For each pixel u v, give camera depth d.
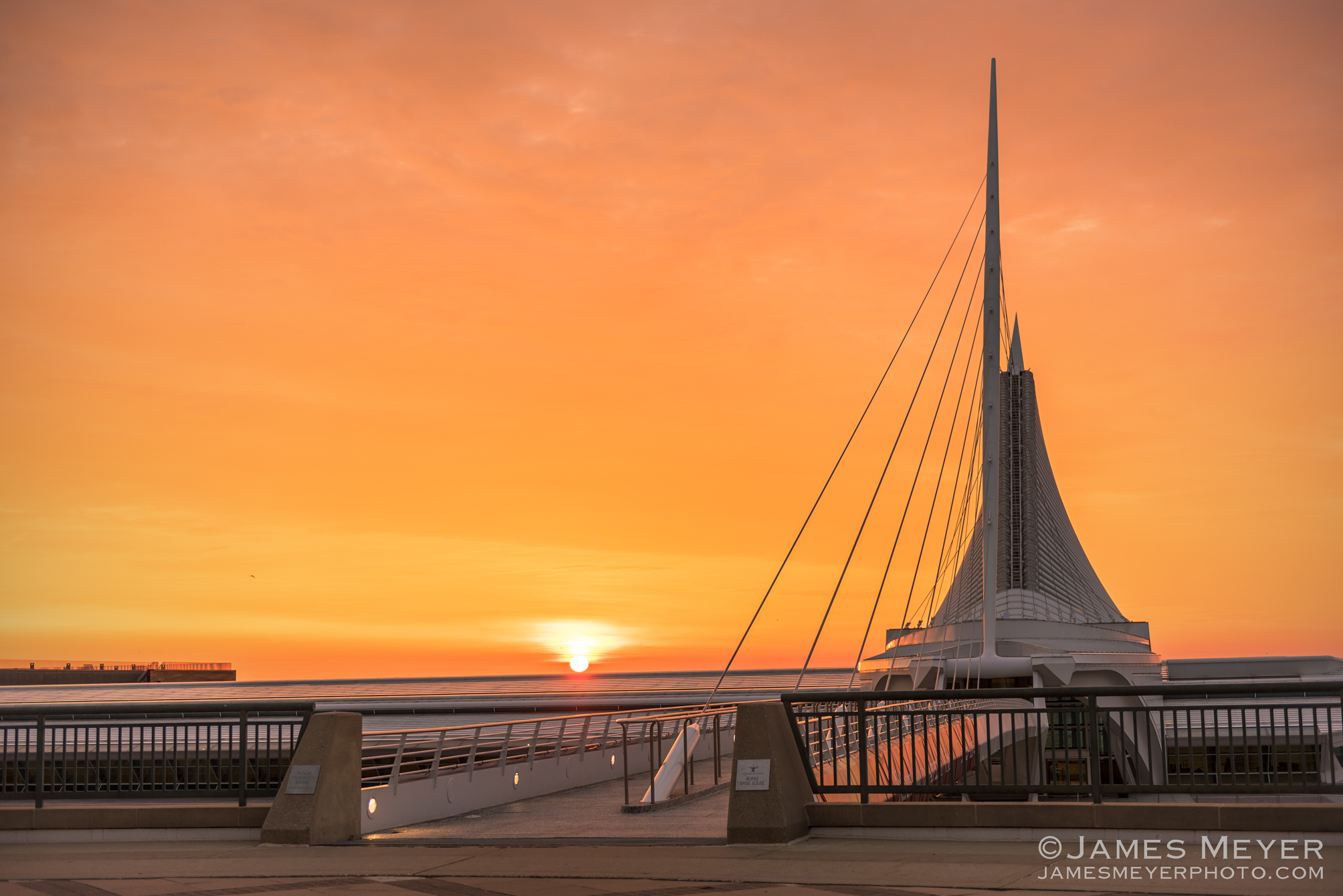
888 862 12.28
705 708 23.61
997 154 47.22
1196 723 30.61
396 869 12.92
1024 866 11.73
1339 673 72.19
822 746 14.96
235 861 13.71
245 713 16.05
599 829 17.02
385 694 101.25
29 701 104.25
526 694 95.75
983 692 14.01
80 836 15.59
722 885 11.39
